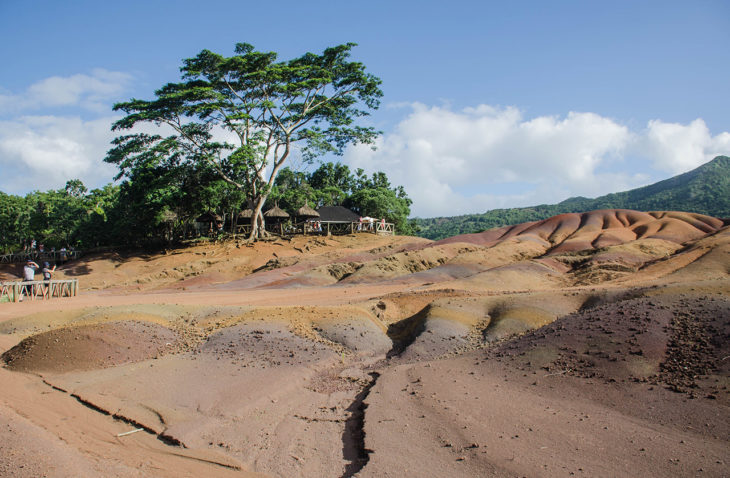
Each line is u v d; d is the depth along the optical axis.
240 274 37.47
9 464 6.33
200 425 8.73
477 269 30.92
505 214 159.12
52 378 11.16
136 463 7.13
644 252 30.73
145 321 15.01
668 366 9.74
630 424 7.89
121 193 52.25
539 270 27.98
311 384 11.42
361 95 48.41
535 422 8.30
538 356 11.41
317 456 7.77
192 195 47.81
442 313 16.09
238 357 12.52
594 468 6.63
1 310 20.83
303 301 21.92
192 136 46.88
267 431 8.73
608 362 10.34
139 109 45.06
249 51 44.69
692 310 11.69
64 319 16.55
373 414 9.18
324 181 84.06
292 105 48.28
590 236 37.94
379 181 87.75
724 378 8.77
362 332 14.93
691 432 7.38
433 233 142.62
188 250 46.28
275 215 55.06
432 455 7.40
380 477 6.80
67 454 6.98
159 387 10.47
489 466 6.91
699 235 34.84
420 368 11.95
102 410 9.30
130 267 42.06
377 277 30.88
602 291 16.33
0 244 61.69
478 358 12.27
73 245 57.62
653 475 6.34
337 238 51.69
